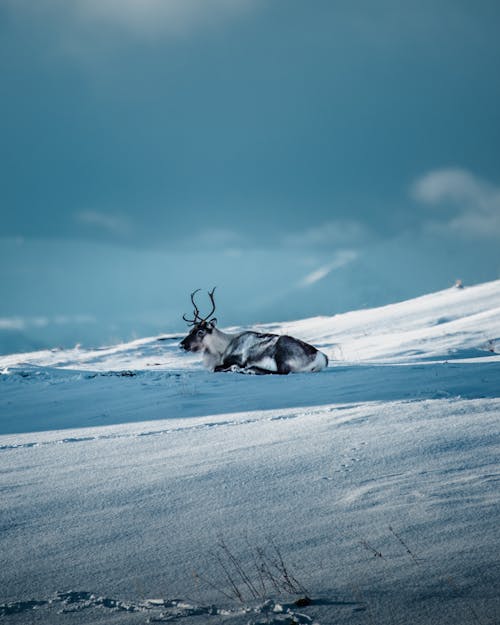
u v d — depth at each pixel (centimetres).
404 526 426
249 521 470
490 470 546
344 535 423
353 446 679
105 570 396
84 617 327
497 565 348
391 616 302
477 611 300
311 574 364
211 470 625
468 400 929
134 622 316
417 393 1089
